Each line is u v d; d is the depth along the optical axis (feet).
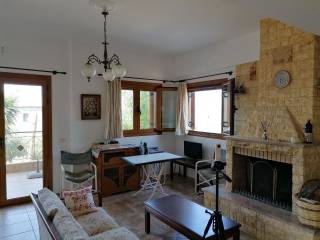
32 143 14.07
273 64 10.96
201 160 16.43
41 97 14.20
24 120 13.75
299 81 9.98
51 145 14.52
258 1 8.41
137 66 17.37
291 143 9.58
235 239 8.05
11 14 10.66
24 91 13.67
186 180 17.66
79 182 13.42
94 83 15.56
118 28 12.51
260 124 11.37
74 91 14.89
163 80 18.57
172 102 19.07
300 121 9.98
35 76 13.89
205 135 17.01
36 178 14.25
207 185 15.76
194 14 10.68
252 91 12.41
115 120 15.94
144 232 10.31
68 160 14.33
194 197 14.39
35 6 9.84
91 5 9.64
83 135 15.33
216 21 11.55
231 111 13.28
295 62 10.12
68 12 10.46
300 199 8.70
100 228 7.93
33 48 13.76
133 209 12.69
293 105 10.21
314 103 9.55
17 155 13.64
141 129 17.88
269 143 10.26
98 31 12.96
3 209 12.76
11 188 13.46
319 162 9.52
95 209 9.21
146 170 16.17
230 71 14.90
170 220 8.50
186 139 18.61
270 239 9.39
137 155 14.85
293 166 9.43
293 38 10.18
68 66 14.87
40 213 6.76
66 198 9.02
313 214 8.20
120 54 16.56
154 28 12.53
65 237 5.39
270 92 11.09
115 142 15.78
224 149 15.44
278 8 7.18
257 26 12.26
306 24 7.48
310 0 6.42
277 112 10.71
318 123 9.71
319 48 9.61
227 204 11.12
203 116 17.48
